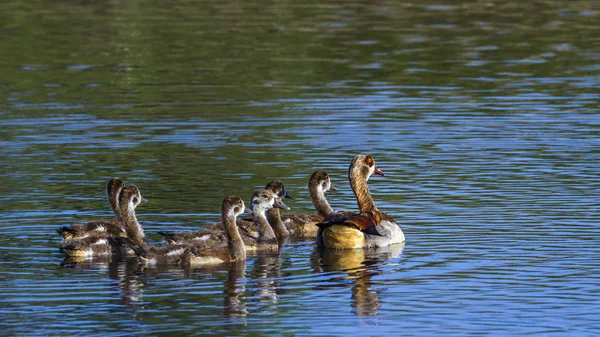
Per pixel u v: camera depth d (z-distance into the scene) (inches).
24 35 1801.2
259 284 645.3
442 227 777.6
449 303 603.5
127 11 2074.3
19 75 1489.9
